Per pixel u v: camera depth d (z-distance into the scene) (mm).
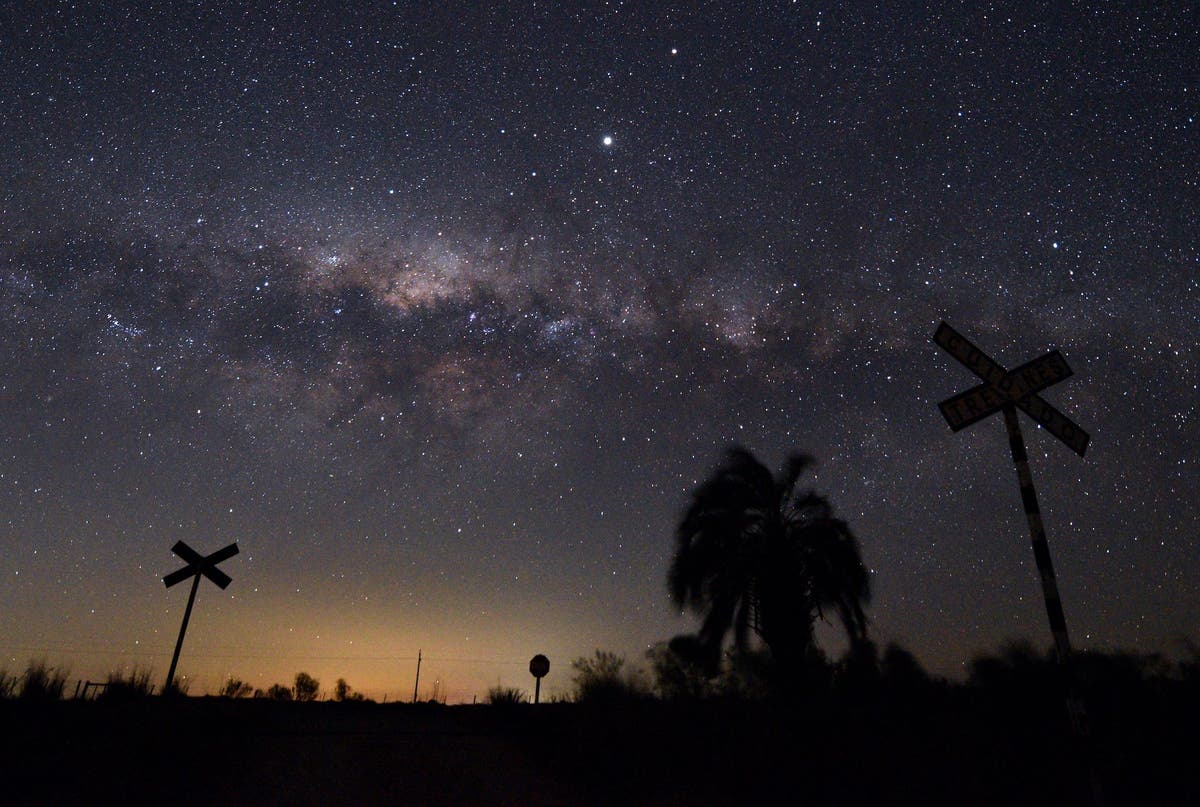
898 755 10570
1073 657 6359
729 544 20891
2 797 7723
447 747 13766
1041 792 8641
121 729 11445
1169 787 8469
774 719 13539
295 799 9102
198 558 15219
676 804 9297
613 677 21078
